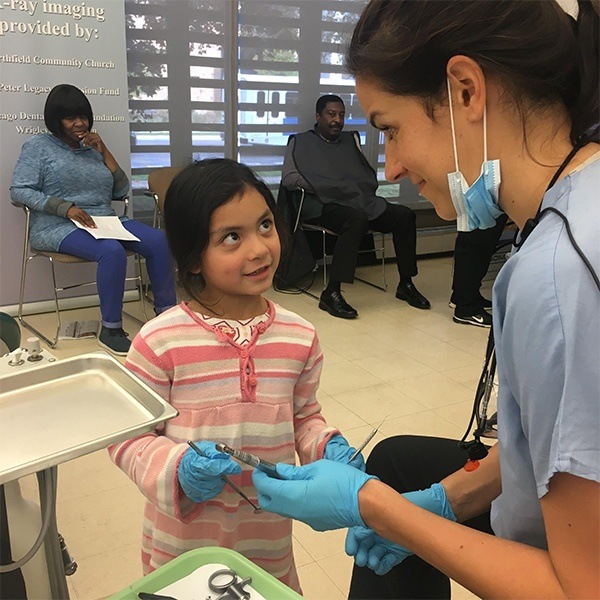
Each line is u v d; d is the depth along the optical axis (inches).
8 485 37.0
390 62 28.0
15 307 134.5
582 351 22.9
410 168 31.0
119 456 38.6
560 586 24.5
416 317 144.6
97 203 127.6
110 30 130.1
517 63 25.7
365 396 102.7
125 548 64.9
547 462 23.8
